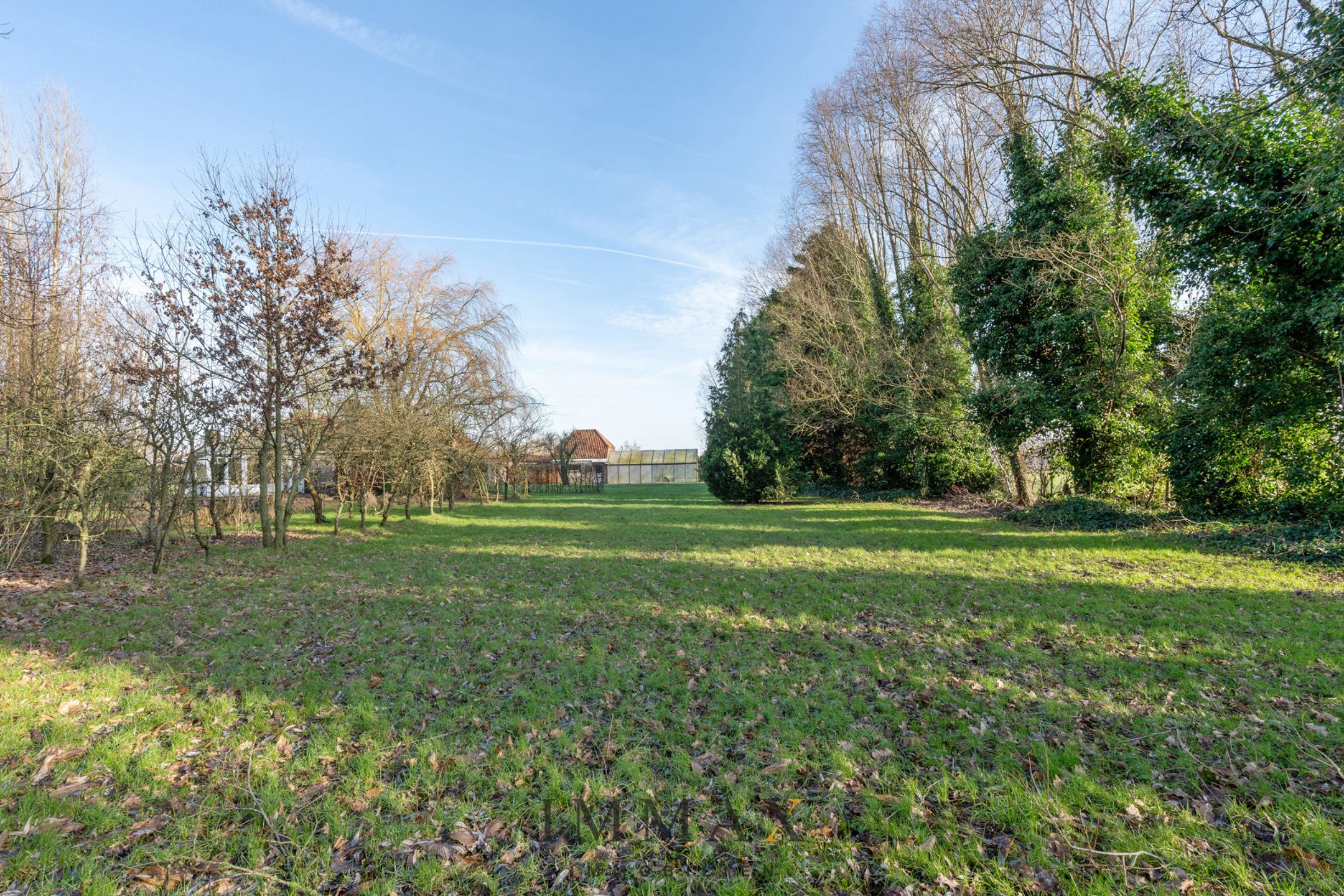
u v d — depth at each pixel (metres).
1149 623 5.84
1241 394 10.68
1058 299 14.33
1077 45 15.50
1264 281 10.27
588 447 64.88
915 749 3.58
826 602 7.02
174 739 3.79
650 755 3.60
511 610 6.93
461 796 3.20
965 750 3.56
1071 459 15.15
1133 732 3.71
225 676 4.89
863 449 25.45
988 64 15.60
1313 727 3.62
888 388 21.91
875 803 3.05
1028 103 15.99
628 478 61.81
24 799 3.09
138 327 10.77
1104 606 6.53
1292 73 6.93
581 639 5.82
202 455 10.98
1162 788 3.10
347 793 3.22
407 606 7.22
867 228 24.78
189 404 9.79
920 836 2.80
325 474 19.12
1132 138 11.68
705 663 5.13
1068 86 15.71
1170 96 11.05
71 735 3.83
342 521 18.00
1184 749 3.45
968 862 2.64
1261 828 2.77
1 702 4.30
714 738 3.78
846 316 23.42
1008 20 15.73
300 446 13.38
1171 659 4.89
